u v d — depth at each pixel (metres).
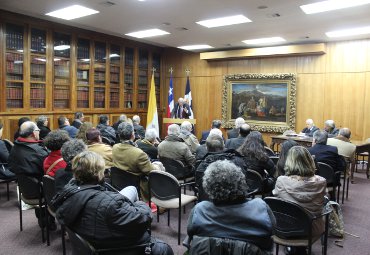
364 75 7.37
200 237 1.51
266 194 3.57
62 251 2.98
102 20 6.23
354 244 3.24
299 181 2.37
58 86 7.30
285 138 6.61
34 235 3.33
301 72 8.16
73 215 1.74
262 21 6.02
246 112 8.96
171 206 3.18
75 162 1.86
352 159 4.91
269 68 8.62
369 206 4.39
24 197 3.27
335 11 5.27
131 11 5.56
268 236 1.50
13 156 3.29
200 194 3.08
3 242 3.16
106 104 8.45
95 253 1.72
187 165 4.21
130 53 9.12
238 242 1.45
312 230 2.34
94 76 8.10
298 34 7.07
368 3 4.86
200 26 6.54
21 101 6.62
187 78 9.65
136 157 3.25
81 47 7.75
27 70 6.64
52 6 5.37
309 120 7.20
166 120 8.27
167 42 8.35
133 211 1.82
